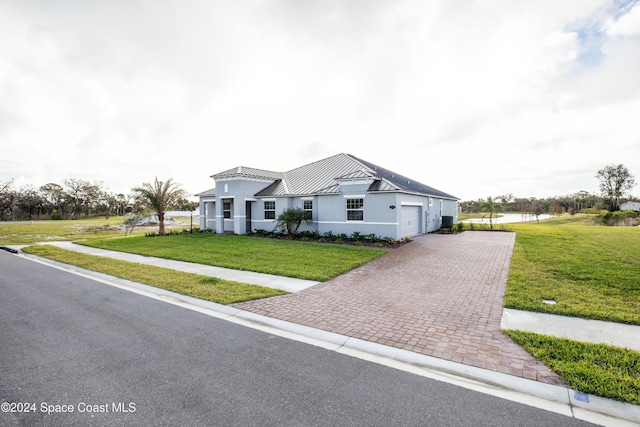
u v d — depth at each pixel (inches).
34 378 149.9
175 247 644.1
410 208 791.7
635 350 170.9
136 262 493.0
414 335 201.9
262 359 171.5
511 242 662.5
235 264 446.6
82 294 318.0
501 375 150.0
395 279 358.9
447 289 314.8
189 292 306.3
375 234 683.4
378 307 260.2
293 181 903.1
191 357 173.6
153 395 134.6
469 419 117.0
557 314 235.9
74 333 210.8
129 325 226.4
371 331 209.8
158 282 350.3
